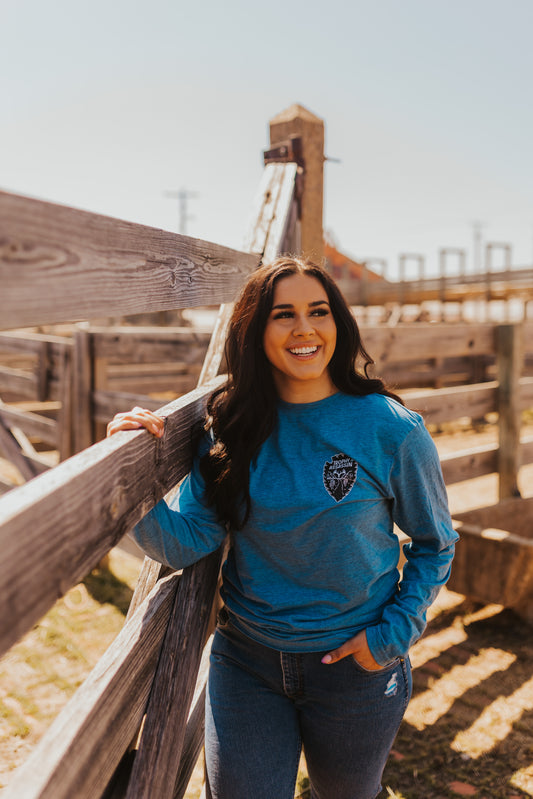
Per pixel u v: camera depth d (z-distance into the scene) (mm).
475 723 3002
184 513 1647
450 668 3477
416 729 2965
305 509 1523
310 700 1611
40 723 3006
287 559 1577
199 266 1700
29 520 776
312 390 1605
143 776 1367
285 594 1603
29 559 780
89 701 1109
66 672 3453
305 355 1548
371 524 1567
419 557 1681
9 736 2906
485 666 3492
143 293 1235
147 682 1452
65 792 952
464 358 11336
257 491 1556
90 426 4762
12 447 5355
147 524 1501
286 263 1589
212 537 1650
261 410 1587
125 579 4625
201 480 1664
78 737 1019
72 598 4328
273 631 1591
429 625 3986
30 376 5441
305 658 1584
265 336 1573
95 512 988
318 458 1555
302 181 3449
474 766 2717
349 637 1574
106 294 1045
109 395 4547
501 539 3830
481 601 4211
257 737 1592
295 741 1635
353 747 1608
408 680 1685
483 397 4793
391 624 1562
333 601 1582
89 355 4695
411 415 1581
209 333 4645
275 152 3479
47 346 5043
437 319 18234
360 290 20281
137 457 1213
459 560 4020
